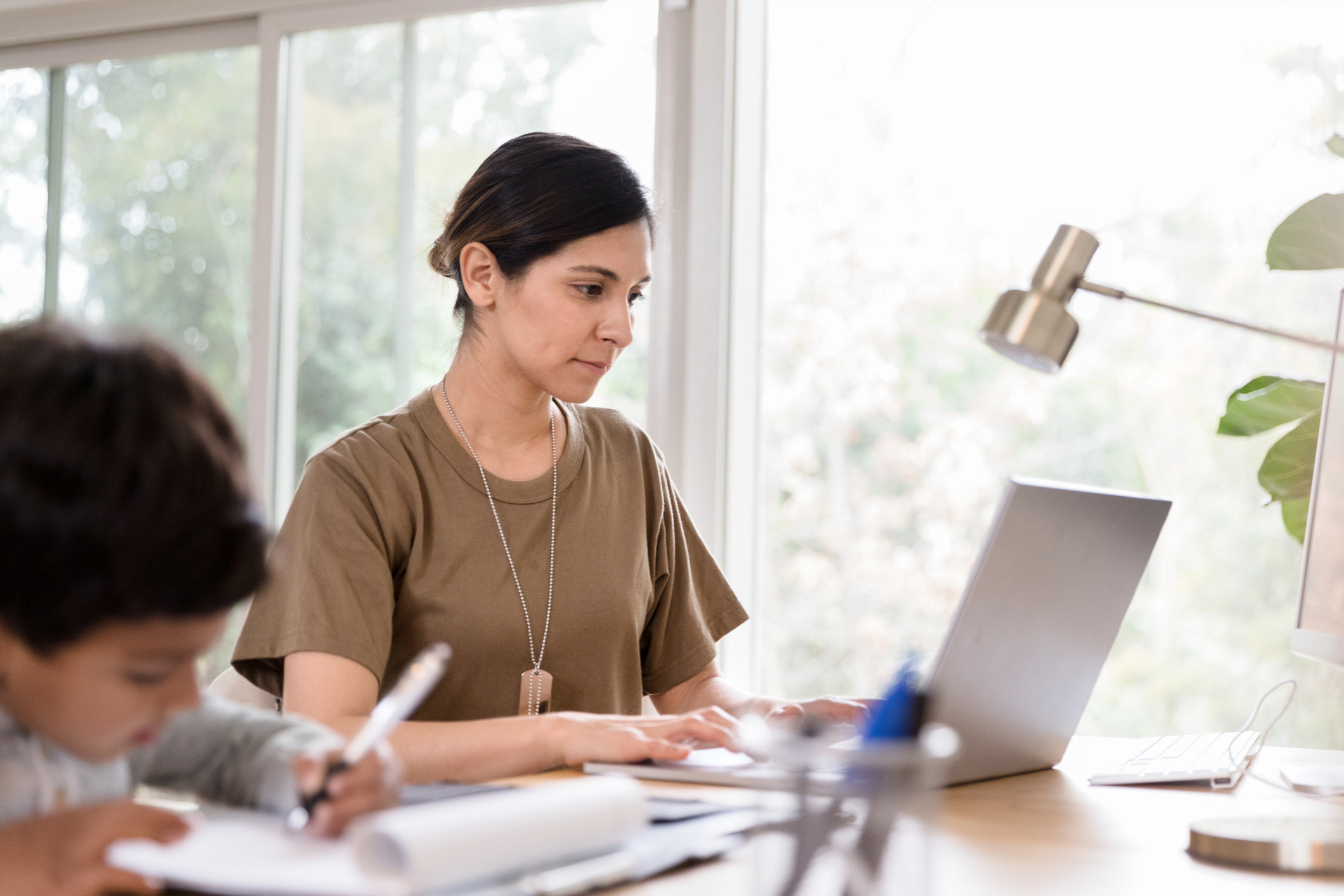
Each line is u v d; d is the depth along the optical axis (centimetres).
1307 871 79
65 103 295
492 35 260
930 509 436
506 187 143
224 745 84
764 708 141
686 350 240
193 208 284
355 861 62
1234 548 388
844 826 59
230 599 63
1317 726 357
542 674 143
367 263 267
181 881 61
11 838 64
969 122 420
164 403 63
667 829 81
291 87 274
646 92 249
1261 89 364
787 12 434
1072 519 104
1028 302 115
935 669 99
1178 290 393
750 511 247
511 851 65
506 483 148
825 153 436
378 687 132
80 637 61
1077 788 111
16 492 58
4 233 298
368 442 145
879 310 438
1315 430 160
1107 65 397
